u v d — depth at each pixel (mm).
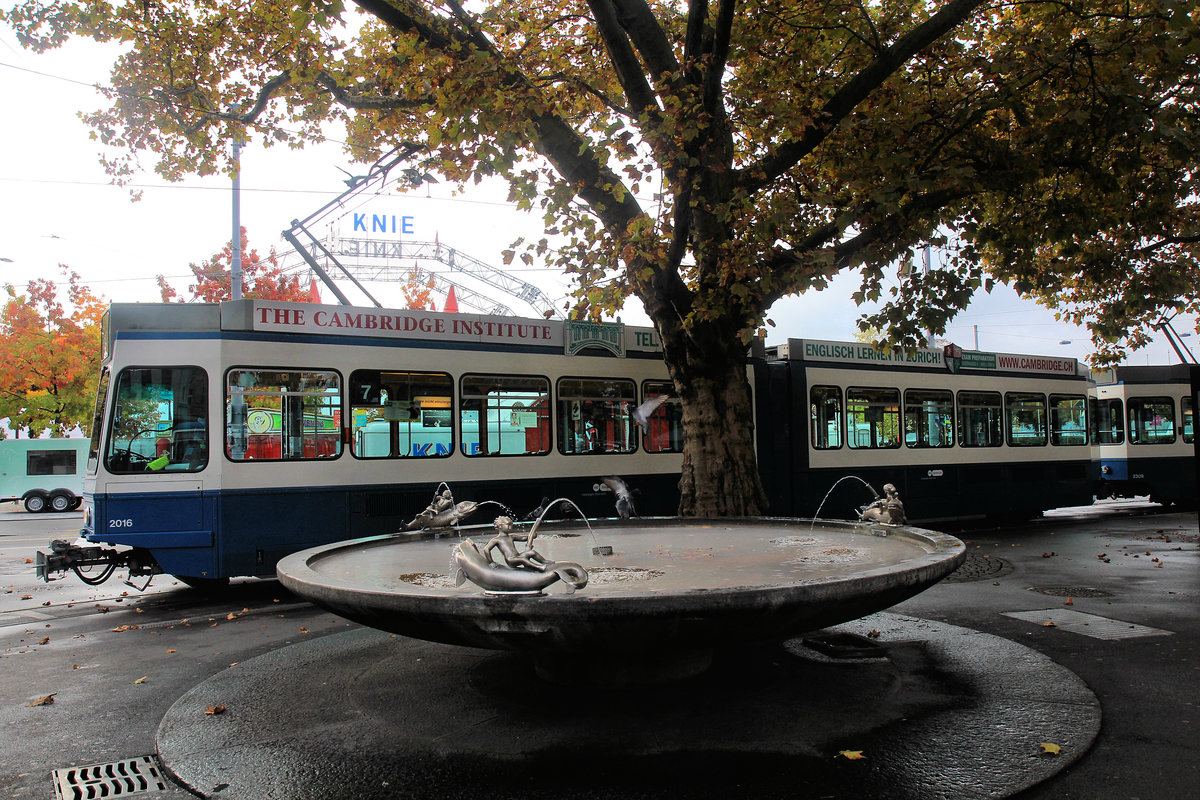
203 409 9594
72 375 30781
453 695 5129
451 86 7906
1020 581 9625
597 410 12188
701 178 8781
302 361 10102
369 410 10469
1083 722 4484
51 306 31344
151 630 8117
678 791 3666
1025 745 4152
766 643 6305
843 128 9414
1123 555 11953
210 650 7129
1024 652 6020
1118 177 10016
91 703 5531
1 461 27812
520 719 4609
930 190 8656
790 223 8992
